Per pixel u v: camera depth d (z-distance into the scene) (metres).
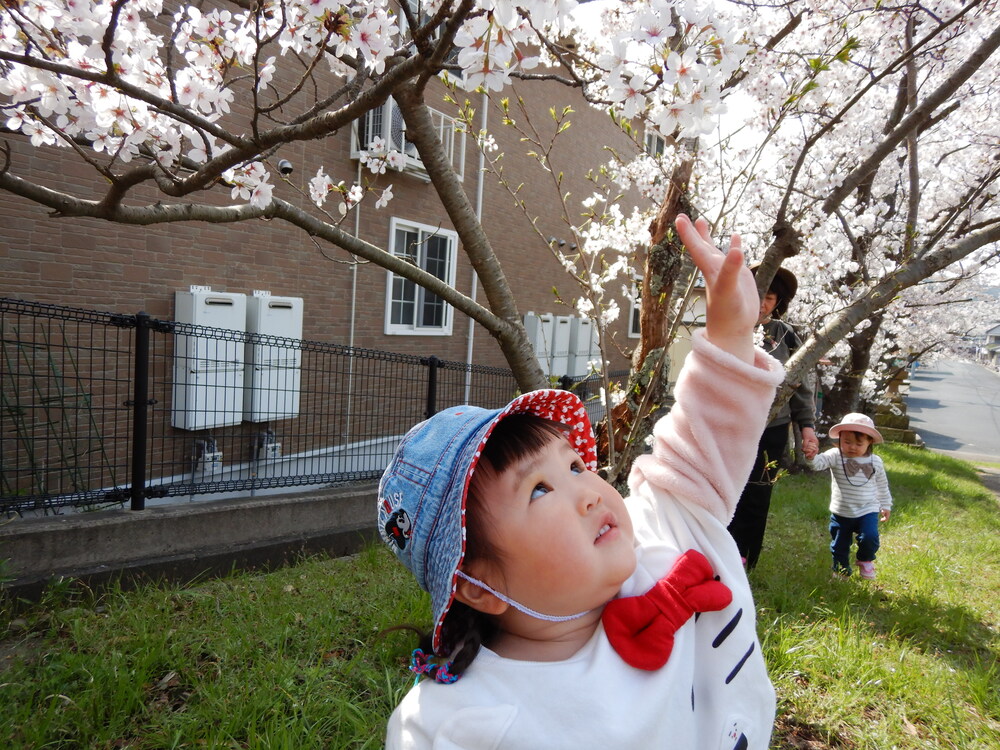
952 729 2.64
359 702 2.54
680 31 1.79
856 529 4.59
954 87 3.04
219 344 5.98
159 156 2.70
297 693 2.53
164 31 4.46
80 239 5.19
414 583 3.76
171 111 1.91
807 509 6.50
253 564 4.14
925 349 12.57
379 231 8.09
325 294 7.41
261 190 2.72
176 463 5.84
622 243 4.56
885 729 2.60
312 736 2.23
